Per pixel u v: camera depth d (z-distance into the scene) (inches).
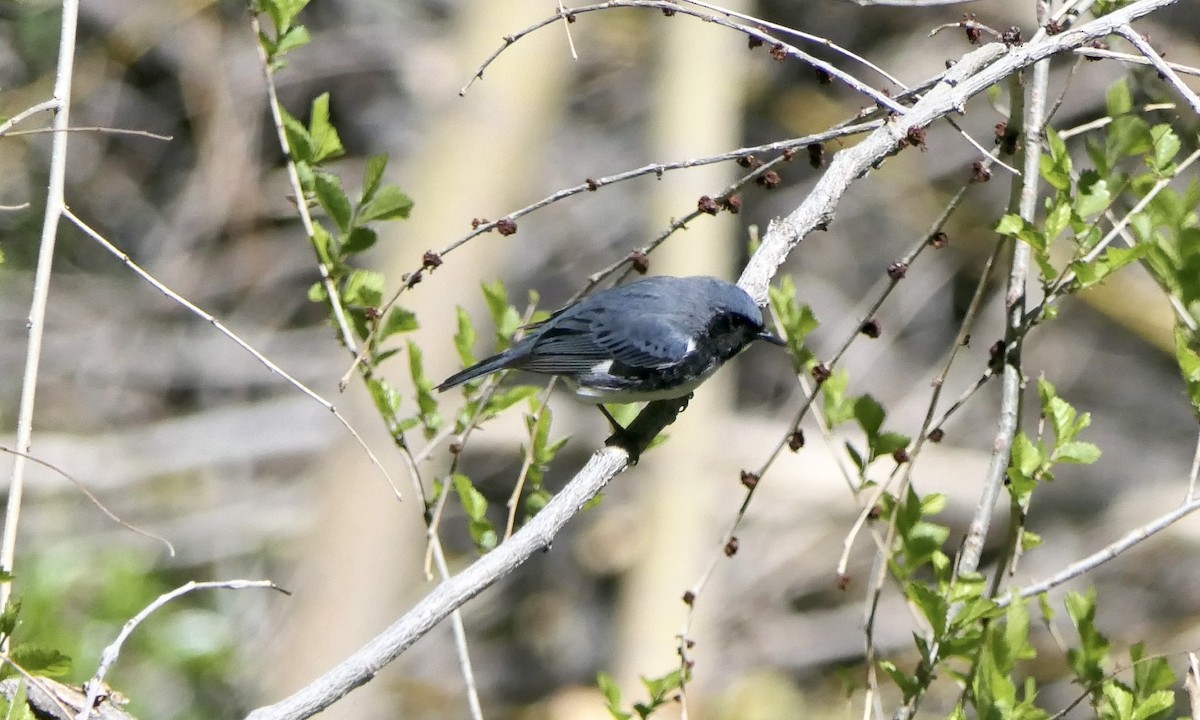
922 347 680.4
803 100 676.1
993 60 268.1
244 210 671.1
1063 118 637.3
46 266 251.8
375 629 431.5
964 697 245.3
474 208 504.1
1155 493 643.5
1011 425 263.4
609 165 707.4
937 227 263.0
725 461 605.6
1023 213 268.1
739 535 629.3
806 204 284.5
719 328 311.9
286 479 623.8
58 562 432.8
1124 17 249.4
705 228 565.6
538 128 534.0
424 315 474.6
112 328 651.5
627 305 316.8
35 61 628.4
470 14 545.6
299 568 466.6
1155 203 268.7
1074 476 655.1
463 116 519.5
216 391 651.5
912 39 679.1
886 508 273.7
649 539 542.3
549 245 693.9
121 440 617.0
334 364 652.1
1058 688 561.3
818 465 607.8
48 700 225.0
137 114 664.4
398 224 520.7
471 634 644.1
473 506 285.6
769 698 562.3
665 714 474.9
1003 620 271.1
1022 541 257.0
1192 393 250.7
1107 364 673.0
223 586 227.1
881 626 606.5
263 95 679.7
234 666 466.9
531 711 612.7
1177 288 265.9
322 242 278.4
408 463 284.8
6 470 569.6
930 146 691.4
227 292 673.0
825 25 684.7
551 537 249.3
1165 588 617.3
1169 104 271.1
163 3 651.5
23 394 245.3
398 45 692.7
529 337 329.4
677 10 252.2
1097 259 257.4
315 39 691.4
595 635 638.5
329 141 279.0
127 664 436.1
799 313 283.9
